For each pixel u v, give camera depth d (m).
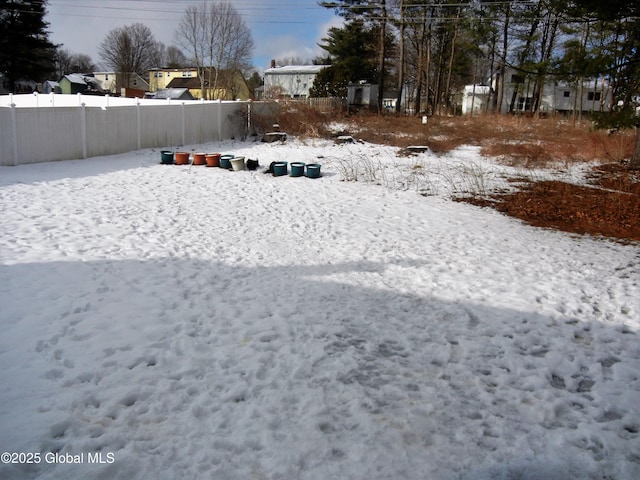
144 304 5.28
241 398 3.72
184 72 83.31
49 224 8.07
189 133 19.75
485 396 3.91
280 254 7.52
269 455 3.09
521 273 7.13
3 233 7.40
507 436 3.41
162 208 9.84
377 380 4.10
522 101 56.69
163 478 2.85
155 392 3.72
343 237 8.68
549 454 3.23
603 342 5.06
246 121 22.70
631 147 20.80
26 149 13.55
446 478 2.97
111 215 8.98
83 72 90.94
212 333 4.75
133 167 14.46
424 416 3.61
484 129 28.44
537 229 9.96
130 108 16.88
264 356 4.34
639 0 11.48
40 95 25.88
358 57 49.28
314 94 45.75
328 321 5.20
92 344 4.36
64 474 2.82
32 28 44.44
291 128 23.77
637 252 8.55
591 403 3.90
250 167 15.28
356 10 43.44
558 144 22.66
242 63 62.06
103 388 3.72
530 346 4.86
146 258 6.82
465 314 5.57
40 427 3.20
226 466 2.97
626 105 13.16
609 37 17.84
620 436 3.47
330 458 3.10
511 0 27.20
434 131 27.00
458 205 11.86
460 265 7.39
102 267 6.31
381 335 4.95
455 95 64.88
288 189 12.69
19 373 3.83
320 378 4.07
